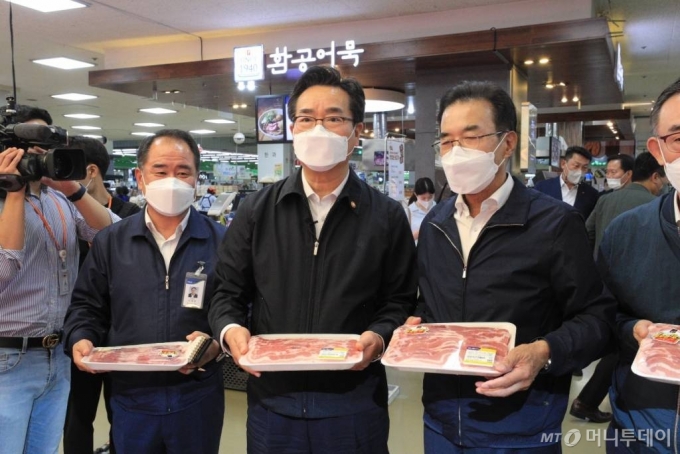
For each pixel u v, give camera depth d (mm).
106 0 5309
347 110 1481
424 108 5711
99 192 2648
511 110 1384
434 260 1431
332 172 1481
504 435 1289
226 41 6656
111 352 1566
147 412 1688
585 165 4594
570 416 3238
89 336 1688
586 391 3150
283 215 1516
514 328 1256
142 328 1727
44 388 1819
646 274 1373
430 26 5703
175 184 1724
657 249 1357
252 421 1507
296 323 1469
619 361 1462
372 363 1490
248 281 1593
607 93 7324
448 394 1347
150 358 1510
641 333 1264
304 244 1484
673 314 1328
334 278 1462
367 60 5398
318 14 5766
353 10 5633
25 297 1761
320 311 1457
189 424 1728
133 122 13742
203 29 6328
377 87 6758
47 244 1844
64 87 9359
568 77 6180
